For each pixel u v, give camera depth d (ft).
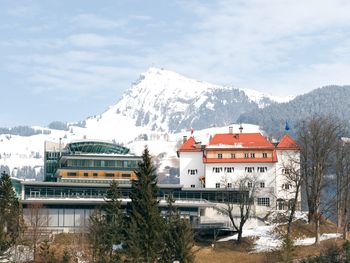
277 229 512.63
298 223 523.29
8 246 434.71
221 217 546.26
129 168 651.66
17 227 450.71
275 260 448.65
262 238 498.28
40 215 506.07
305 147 524.52
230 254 471.21
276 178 606.96
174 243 413.39
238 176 610.65
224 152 620.08
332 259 438.81
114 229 425.28
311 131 531.09
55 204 529.04
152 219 419.13
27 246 455.22
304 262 437.58
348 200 524.11
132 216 422.41
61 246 470.80
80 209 530.68
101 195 560.61
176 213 441.68
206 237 523.29
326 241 479.41
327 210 510.58
